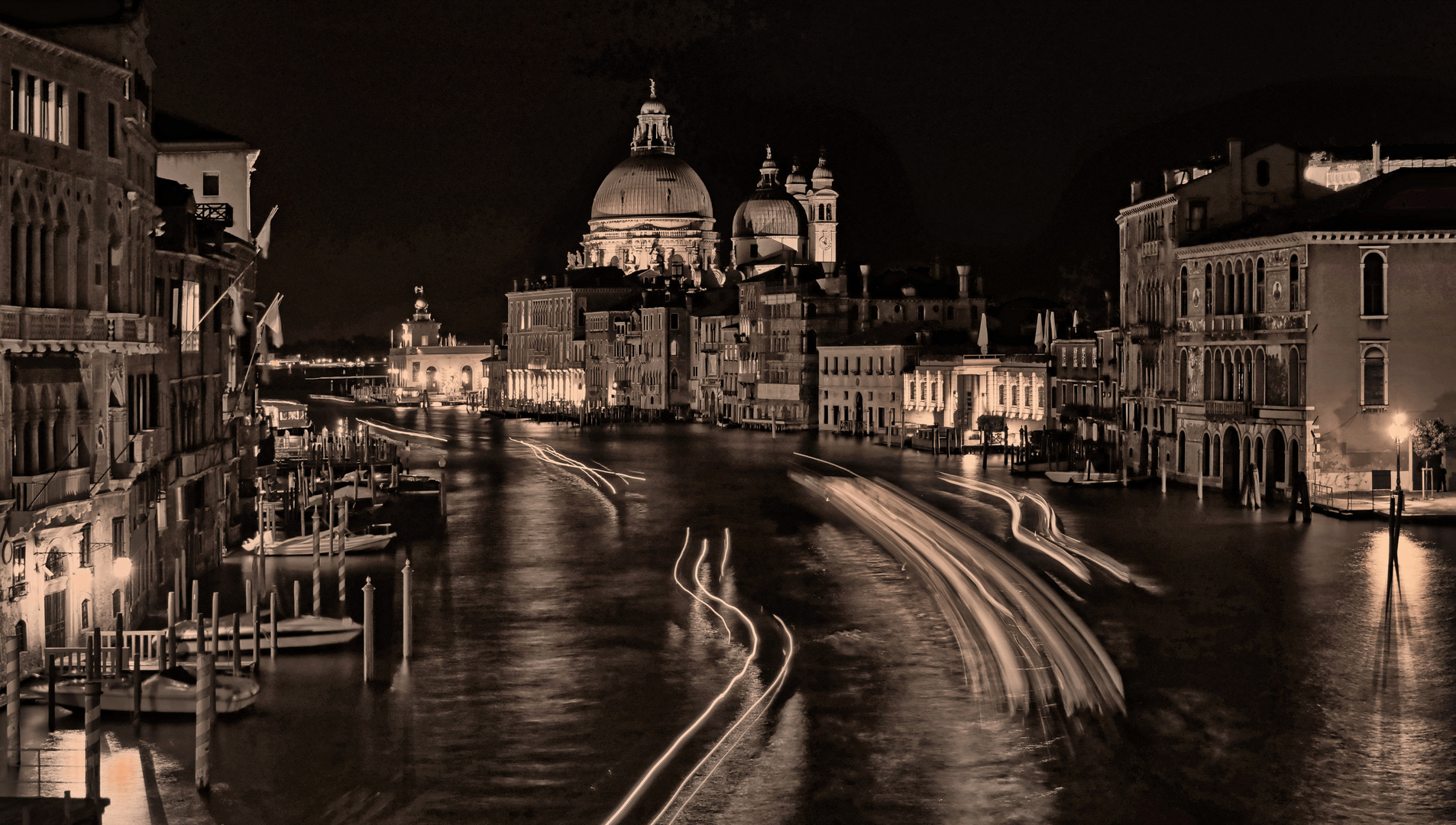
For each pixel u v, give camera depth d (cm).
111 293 4159
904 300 16175
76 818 2673
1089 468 9194
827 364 15850
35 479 3659
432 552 6612
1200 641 4484
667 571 5997
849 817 3061
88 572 3988
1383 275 7506
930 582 5578
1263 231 8062
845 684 4044
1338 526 6744
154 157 4809
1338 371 7506
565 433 16975
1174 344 8944
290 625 4456
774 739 3562
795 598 5294
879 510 8006
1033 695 3897
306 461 10394
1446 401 7544
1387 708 3762
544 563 6269
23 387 3662
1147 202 9256
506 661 4369
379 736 3597
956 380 13438
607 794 3206
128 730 3584
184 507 5328
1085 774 3294
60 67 3800
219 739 3547
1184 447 8762
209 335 5831
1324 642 4459
